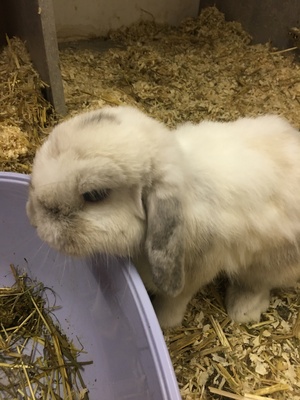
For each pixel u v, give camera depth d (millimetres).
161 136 264
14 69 458
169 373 239
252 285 359
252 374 341
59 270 349
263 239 309
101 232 256
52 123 460
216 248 308
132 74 543
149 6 631
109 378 308
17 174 326
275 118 356
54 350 339
